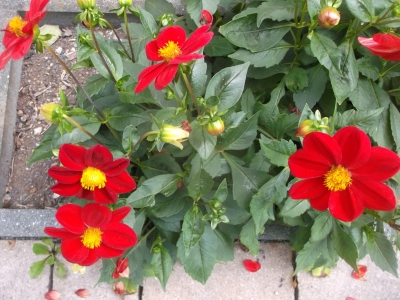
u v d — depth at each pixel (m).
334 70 0.45
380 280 0.58
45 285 0.58
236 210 0.50
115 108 0.46
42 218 0.58
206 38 0.36
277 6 0.50
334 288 0.58
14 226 0.58
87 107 0.53
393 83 0.54
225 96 0.42
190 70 0.40
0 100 0.64
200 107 0.44
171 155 0.50
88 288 0.58
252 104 0.53
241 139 0.46
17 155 0.65
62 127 0.39
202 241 0.50
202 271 0.50
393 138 0.52
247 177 0.47
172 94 0.41
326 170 0.37
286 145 0.40
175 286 0.58
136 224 0.48
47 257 0.58
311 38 0.45
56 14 0.69
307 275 0.58
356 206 0.36
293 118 0.50
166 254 0.49
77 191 0.39
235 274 0.58
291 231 0.58
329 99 0.55
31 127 0.66
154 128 0.41
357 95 0.50
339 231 0.46
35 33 0.38
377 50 0.41
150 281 0.58
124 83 0.47
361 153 0.35
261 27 0.51
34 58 0.69
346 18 0.49
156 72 0.37
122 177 0.38
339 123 0.43
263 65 0.51
